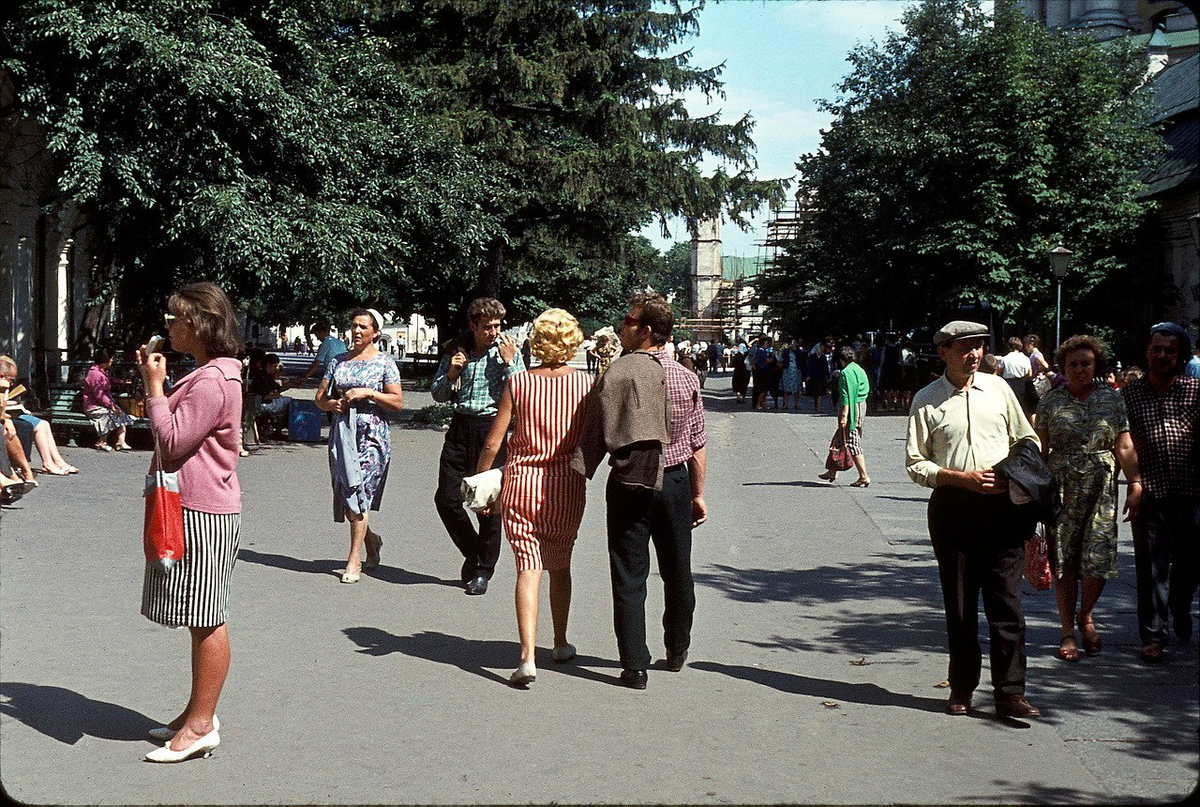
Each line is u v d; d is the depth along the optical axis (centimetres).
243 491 1273
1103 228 2944
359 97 2064
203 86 1566
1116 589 819
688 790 426
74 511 1071
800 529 1089
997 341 3195
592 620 711
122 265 2084
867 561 925
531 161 2381
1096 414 632
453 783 430
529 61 2308
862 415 1429
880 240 3138
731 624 711
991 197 2889
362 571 840
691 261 10312
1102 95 2988
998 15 3069
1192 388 639
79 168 1540
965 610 527
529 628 569
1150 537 634
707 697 552
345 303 3809
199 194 1617
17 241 2108
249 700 530
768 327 6631
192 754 451
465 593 779
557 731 496
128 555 859
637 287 3881
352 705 527
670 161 2433
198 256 1841
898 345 3109
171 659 588
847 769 452
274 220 1683
